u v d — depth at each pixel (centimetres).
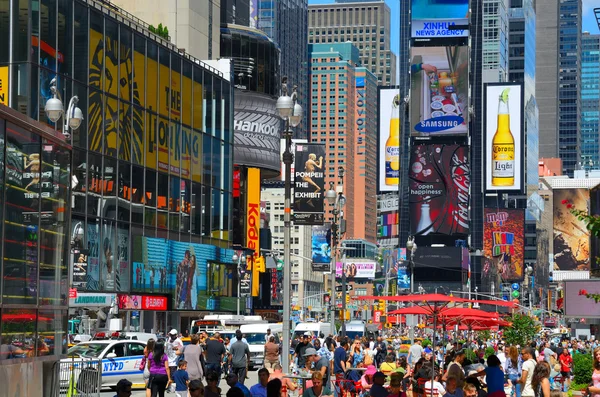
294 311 19112
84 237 8050
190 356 3419
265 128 16362
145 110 9338
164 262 9656
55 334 2162
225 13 18525
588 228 2642
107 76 8519
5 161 1806
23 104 7281
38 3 7419
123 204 8819
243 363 3991
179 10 13012
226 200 11575
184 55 10388
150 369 3353
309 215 4522
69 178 2258
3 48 7344
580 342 9188
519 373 3950
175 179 10050
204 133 10869
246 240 15812
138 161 9162
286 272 4197
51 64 7606
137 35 9181
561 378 4803
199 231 10744
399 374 2822
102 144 8419
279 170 16912
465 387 2716
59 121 7612
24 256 1920
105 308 7000
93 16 8275
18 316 1886
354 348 5331
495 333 9712
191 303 10350
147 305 9288
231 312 11656
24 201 1919
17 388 1884
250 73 17462
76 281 6669
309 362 3619
